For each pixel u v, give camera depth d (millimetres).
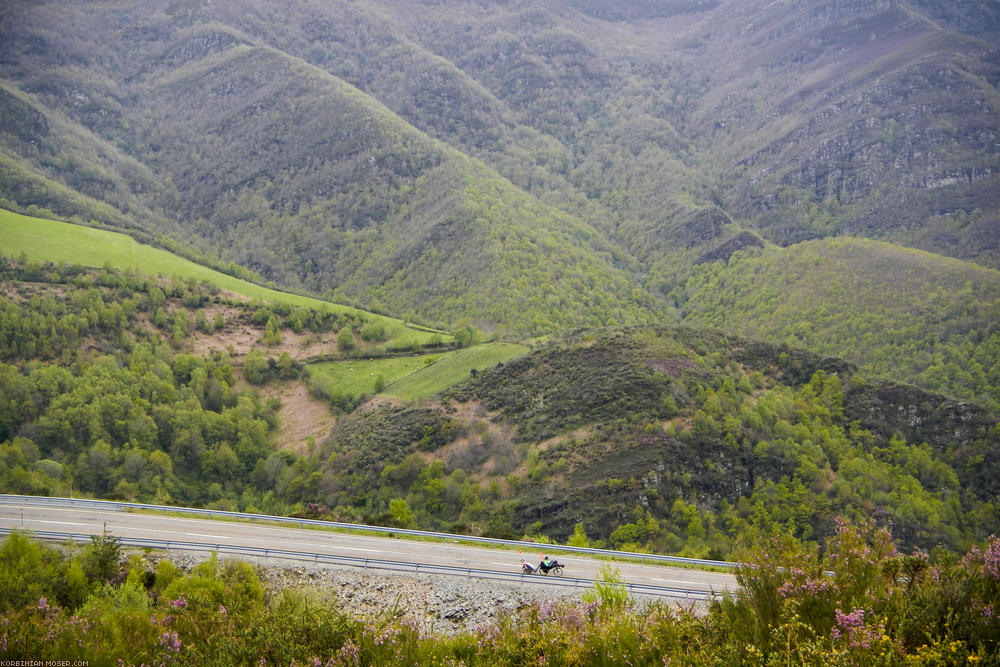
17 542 31594
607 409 104000
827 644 12273
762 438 99750
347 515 53562
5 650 19281
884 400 116375
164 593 30578
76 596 29984
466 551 41438
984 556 13773
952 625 12203
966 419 110312
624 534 77875
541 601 33062
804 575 14367
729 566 42969
